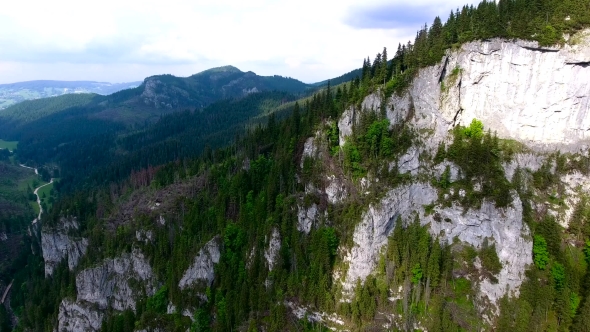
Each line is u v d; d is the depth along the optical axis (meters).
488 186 116.31
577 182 122.38
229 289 127.81
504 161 123.88
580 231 116.75
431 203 122.06
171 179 196.75
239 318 119.00
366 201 121.12
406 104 132.25
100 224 176.25
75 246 177.75
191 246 142.12
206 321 127.31
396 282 114.25
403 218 122.06
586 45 119.38
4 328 179.25
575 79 122.50
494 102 130.12
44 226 193.25
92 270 155.00
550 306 104.56
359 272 117.38
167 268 142.62
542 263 109.56
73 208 195.00
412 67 134.88
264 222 133.62
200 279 136.00
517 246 109.62
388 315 110.12
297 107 168.25
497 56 127.50
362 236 117.88
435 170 124.06
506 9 135.88
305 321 112.50
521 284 108.00
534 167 125.00
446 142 128.25
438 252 111.19
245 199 146.62
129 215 174.00
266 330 115.12
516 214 110.62
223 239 137.88
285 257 125.12
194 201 160.12
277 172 142.38
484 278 110.38
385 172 125.19
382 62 147.38
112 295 153.75
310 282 117.81
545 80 124.88
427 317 107.06
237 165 171.25
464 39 130.00
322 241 120.38
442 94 130.75
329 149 141.00
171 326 131.25
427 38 142.00
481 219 114.44
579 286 108.12
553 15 127.38
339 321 112.31
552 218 114.81
